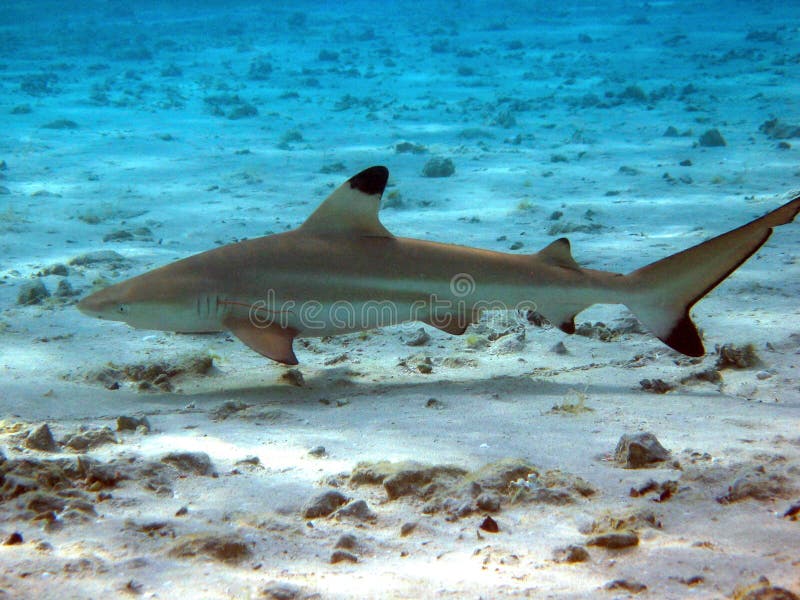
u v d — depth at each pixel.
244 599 1.46
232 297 2.25
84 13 24.19
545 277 2.29
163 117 8.52
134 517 1.74
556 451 1.96
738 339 2.52
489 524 1.72
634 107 8.29
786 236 3.52
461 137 6.98
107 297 2.24
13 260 3.39
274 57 14.51
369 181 2.26
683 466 1.88
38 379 2.33
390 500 1.80
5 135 7.18
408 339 2.64
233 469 1.90
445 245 2.32
